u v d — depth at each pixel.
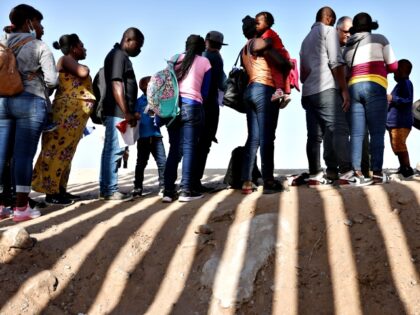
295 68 4.60
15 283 3.22
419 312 2.89
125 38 4.85
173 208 4.30
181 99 4.46
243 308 3.17
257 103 4.46
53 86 4.20
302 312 3.05
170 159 4.58
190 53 4.50
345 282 3.18
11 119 4.22
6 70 4.01
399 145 5.61
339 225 3.59
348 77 4.57
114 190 4.89
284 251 3.48
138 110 5.19
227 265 3.45
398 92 5.58
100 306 3.26
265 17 4.50
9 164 4.54
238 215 3.92
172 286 3.40
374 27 4.71
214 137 5.07
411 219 3.54
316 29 4.52
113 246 3.71
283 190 4.45
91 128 5.20
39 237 3.71
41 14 4.42
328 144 4.66
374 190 3.95
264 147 4.45
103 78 4.89
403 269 3.18
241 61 4.73
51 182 4.64
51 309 3.15
